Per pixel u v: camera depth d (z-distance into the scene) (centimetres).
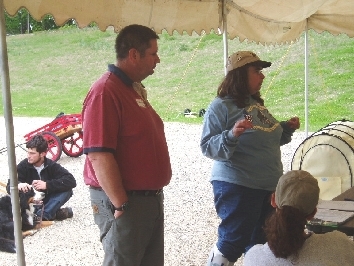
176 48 2297
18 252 256
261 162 297
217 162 308
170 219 534
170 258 422
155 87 1888
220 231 306
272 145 303
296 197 186
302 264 181
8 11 244
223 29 418
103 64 2327
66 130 882
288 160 786
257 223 313
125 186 233
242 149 295
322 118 1294
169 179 250
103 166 220
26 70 2342
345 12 582
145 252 252
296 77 1691
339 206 263
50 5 269
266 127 300
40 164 532
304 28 606
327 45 1911
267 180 298
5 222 458
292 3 435
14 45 2762
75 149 955
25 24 3105
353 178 436
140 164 233
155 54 238
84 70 2275
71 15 285
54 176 536
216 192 305
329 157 443
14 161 249
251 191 296
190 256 425
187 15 381
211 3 401
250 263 192
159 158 241
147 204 236
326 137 449
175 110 1537
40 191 525
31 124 1328
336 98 1468
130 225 231
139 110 234
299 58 1844
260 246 195
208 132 295
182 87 1842
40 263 422
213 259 304
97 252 445
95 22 306
